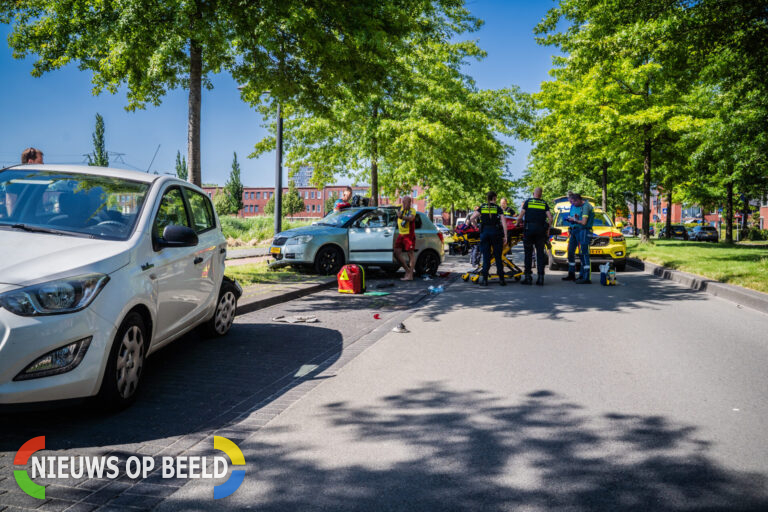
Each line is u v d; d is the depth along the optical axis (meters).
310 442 3.52
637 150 23.53
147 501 2.75
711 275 12.15
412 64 19.33
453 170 31.41
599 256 15.71
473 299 10.09
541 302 9.70
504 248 13.67
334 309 8.81
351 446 3.46
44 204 4.61
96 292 3.73
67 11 9.31
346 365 5.43
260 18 9.13
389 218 13.34
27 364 3.37
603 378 4.95
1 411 3.33
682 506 2.69
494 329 7.23
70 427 3.75
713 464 3.17
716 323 7.67
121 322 3.93
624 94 21.98
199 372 5.16
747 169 19.14
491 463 3.19
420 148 18.69
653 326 7.44
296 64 10.85
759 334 6.92
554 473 3.06
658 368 5.29
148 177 5.27
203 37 8.57
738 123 16.94
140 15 8.23
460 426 3.79
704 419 3.91
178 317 5.12
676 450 3.37
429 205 36.88
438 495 2.81
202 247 5.74
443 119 19.92
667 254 18.53
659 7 12.62
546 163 32.16
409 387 4.70
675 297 10.32
